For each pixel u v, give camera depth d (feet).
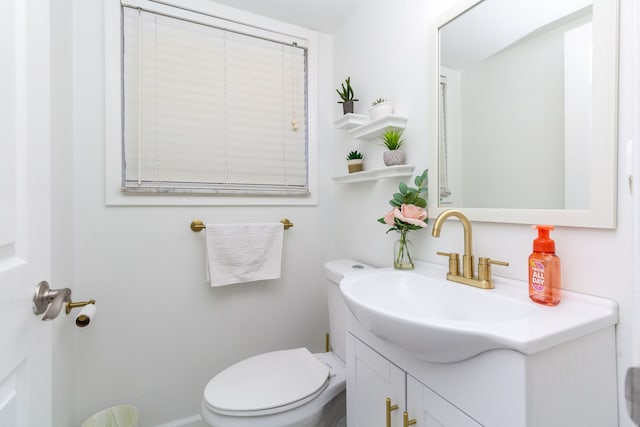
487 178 3.01
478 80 3.10
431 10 3.64
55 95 3.43
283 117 5.53
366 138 4.74
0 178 1.51
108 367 4.26
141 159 4.50
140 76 4.47
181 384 4.72
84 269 4.14
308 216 5.73
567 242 2.41
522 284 2.67
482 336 1.75
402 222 3.62
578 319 1.96
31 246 1.79
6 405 1.53
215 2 4.89
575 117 2.33
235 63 5.11
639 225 1.24
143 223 4.49
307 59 5.69
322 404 3.52
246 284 5.20
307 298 5.71
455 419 2.02
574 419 1.86
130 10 4.40
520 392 1.66
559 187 2.43
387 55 4.41
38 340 1.84
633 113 1.28
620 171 2.10
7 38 1.58
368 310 2.25
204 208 4.89
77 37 4.07
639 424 1.01
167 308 4.64
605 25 2.14
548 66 2.51
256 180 5.33
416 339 2.03
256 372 3.85
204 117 4.90
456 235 3.35
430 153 3.62
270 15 5.28
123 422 4.26
